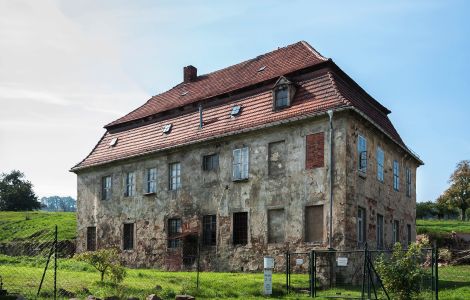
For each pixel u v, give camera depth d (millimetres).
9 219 53312
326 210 22500
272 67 28344
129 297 13594
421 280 14688
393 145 28422
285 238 23656
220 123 27297
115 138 34219
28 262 25047
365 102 27172
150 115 32344
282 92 25203
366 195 24094
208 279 19094
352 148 22953
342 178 22219
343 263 16734
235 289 17125
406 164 31125
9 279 16391
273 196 24453
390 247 26844
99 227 33344
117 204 32344
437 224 58812
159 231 29406
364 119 23781
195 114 29500
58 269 22094
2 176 98438
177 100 32531
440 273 24859
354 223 22500
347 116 22641
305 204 23250
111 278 16812
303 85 25031
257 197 25031
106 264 16578
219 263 26016
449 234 38312
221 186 26656
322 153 23047
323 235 22500
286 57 28672
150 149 30109
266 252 24219
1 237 43906
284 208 23969
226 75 31844
